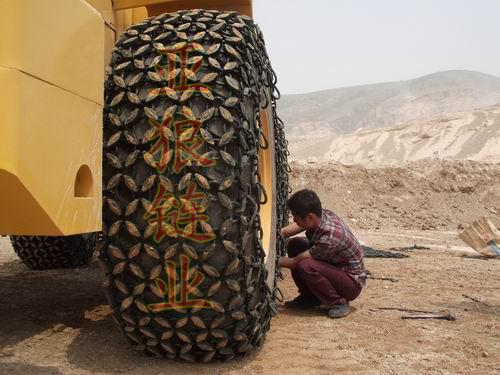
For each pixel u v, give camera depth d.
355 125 135.62
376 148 61.16
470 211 17.19
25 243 5.89
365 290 5.35
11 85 1.87
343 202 16.62
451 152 54.97
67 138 2.13
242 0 3.88
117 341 3.41
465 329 3.96
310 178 17.39
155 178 2.77
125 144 2.84
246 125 2.93
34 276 5.76
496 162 19.59
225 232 2.78
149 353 3.07
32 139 1.93
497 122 56.16
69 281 5.51
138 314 2.86
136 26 3.15
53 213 2.05
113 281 2.86
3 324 3.84
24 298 4.72
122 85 2.88
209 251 2.77
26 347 3.32
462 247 10.18
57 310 4.29
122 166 2.81
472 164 18.95
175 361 3.04
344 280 4.27
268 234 3.80
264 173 3.91
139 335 2.95
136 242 2.79
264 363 3.10
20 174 1.88
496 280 6.08
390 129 64.06
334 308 4.29
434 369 3.10
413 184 17.89
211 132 2.83
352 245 4.33
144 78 2.88
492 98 131.38
